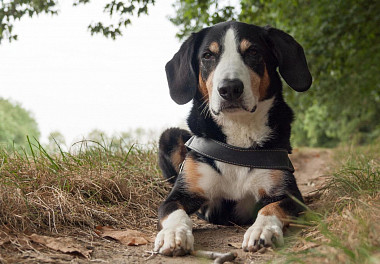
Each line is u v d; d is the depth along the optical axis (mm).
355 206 1250
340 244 1072
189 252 1181
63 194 1369
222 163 1382
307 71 1418
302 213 1294
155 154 1899
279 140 1395
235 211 1425
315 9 3287
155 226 1396
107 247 1217
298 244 1184
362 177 1501
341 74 3559
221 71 1316
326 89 3844
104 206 1432
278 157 1382
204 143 1403
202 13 2398
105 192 1479
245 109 1314
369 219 1137
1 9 1914
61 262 1113
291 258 1064
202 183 1387
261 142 1384
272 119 1395
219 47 1362
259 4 2812
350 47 3318
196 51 1439
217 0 2275
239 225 1442
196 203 1393
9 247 1148
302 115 5418
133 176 1612
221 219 1439
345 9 3201
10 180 1385
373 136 5082
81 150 1688
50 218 1294
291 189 1361
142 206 1499
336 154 3006
